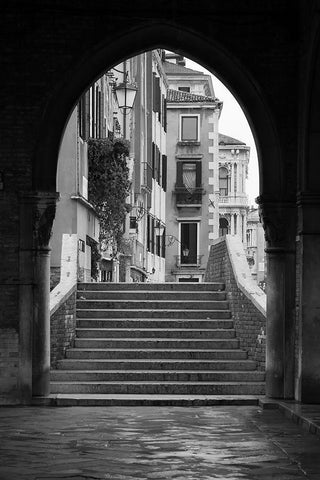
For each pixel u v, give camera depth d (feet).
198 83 218.18
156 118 147.74
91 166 79.00
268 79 45.39
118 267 99.55
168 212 184.03
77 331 54.03
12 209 44.86
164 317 56.44
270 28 45.34
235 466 29.01
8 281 44.78
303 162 44.42
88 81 45.39
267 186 45.62
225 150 286.66
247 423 39.04
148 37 45.73
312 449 32.32
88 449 32.07
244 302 52.75
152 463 29.43
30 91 44.88
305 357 44.24
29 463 29.30
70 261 55.16
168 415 41.47
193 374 48.60
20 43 44.88
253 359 50.85
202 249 183.62
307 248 44.37
